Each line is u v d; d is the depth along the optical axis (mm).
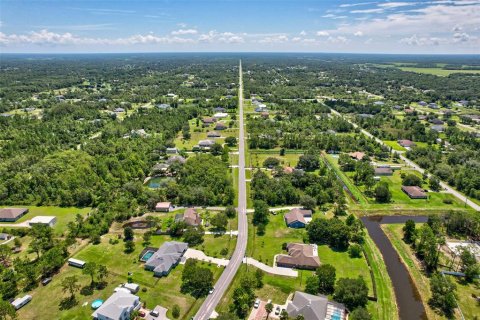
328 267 102375
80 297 98062
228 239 127188
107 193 159750
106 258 116188
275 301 96250
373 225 142750
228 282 103938
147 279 105375
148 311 92375
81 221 137000
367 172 181375
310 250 116750
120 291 95750
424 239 119875
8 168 185625
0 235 129375
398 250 124812
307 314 87938
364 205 158625
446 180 185250
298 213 141125
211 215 145000
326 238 126062
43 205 156625
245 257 116188
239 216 144500
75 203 156625
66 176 173875
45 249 119812
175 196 160750
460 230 135250
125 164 193375
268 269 110062
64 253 117812
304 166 199750
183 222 132875
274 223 139375
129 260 115125
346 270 110500
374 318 91188
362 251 120562
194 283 100188
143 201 154875
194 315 90938
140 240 127688
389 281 107938
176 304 94938
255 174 179750
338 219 132875
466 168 192250
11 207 154500
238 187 173500
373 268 111938
